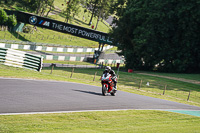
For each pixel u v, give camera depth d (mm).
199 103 42000
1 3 157125
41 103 19078
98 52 128625
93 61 128750
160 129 15172
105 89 28234
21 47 114500
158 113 21641
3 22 128500
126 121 16875
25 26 149000
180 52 87250
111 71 29172
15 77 32656
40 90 25141
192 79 75625
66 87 30766
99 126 14523
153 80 67000
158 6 85625
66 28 122625
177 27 88688
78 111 17922
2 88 23109
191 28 83250
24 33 144750
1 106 16375
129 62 98312
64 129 12922
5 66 41375
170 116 21078
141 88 51219
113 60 139250
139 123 16719
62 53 131750
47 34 164875
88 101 22906
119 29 101250
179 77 77938
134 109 22016
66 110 17922
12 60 43562
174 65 87875
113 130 13750
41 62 48094
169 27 86938
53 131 12305
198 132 15344
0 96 19469
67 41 163875
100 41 126625
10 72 36594
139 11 95000
